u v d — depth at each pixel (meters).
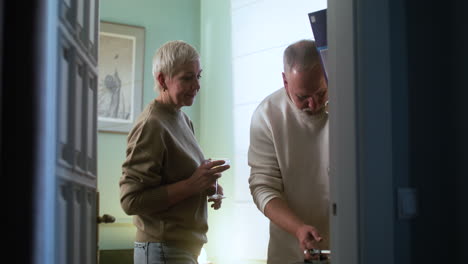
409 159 1.79
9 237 1.15
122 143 4.94
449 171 1.81
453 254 1.80
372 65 1.73
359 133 1.70
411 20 1.86
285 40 4.64
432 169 1.84
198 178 1.90
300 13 4.51
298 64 2.06
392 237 1.71
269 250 2.26
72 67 1.53
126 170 1.90
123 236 4.77
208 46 5.41
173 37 5.36
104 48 4.94
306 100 2.11
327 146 2.15
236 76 5.07
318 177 2.17
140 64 5.10
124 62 5.02
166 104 2.00
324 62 1.99
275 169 2.23
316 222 2.18
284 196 2.21
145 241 1.91
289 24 4.61
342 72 1.75
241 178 4.91
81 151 1.63
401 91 1.80
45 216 1.20
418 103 1.84
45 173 1.21
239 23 5.08
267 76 4.79
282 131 2.20
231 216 4.96
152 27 5.23
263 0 4.85
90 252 1.71
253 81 4.91
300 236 1.96
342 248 1.70
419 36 1.87
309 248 1.93
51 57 1.26
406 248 1.75
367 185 1.68
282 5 4.68
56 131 1.34
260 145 2.28
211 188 2.05
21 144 1.17
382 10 1.78
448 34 1.82
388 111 1.75
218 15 5.32
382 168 1.71
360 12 1.74
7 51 1.18
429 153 1.84
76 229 1.55
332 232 1.74
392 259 1.70
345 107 1.73
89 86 1.74
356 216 1.67
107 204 4.79
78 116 1.59
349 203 1.69
